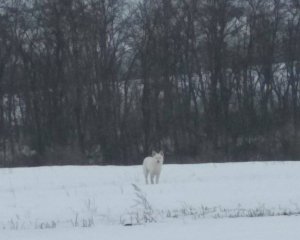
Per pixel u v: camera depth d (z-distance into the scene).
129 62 61.66
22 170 33.31
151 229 13.52
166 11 62.00
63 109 59.59
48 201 19.92
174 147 58.16
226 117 59.22
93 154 56.72
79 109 59.28
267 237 11.59
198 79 61.53
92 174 30.56
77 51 60.59
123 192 21.42
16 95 60.09
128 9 62.03
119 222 15.86
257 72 61.38
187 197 19.83
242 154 54.97
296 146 54.00
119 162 56.44
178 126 59.19
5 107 59.38
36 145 56.94
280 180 23.94
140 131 58.88
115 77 60.72
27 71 60.19
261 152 54.91
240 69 61.22
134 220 16.00
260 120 58.41
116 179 27.91
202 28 61.41
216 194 20.30
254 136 57.50
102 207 18.47
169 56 61.34
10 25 60.12
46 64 60.31
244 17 62.12
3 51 59.66
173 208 18.03
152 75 60.72
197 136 58.59
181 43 61.53
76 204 19.14
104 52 60.62
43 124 58.75
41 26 60.50
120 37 61.50
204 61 61.44
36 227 15.58
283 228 12.63
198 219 15.34
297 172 28.34
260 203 18.44
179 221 15.08
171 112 59.78
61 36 60.22
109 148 57.00
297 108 59.84
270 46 61.34
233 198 19.47
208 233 12.44
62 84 60.00
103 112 59.03
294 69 61.66
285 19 62.22
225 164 34.34
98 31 60.66
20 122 59.53
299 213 16.00
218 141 58.34
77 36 60.56
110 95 59.81
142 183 25.27
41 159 52.38
